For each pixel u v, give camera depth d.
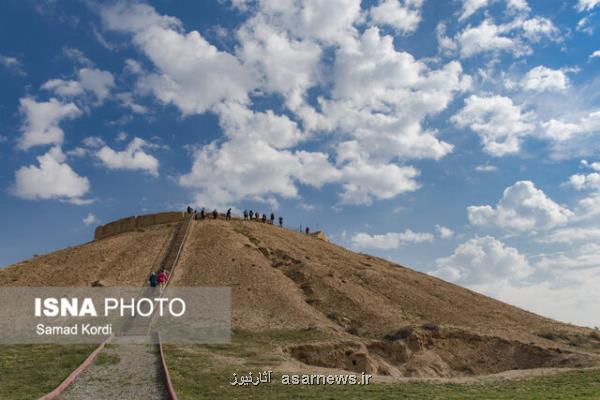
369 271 62.28
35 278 56.16
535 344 43.88
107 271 57.97
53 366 25.42
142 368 25.52
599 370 33.91
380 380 28.30
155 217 80.56
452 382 28.88
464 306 55.59
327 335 41.19
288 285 54.22
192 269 57.69
